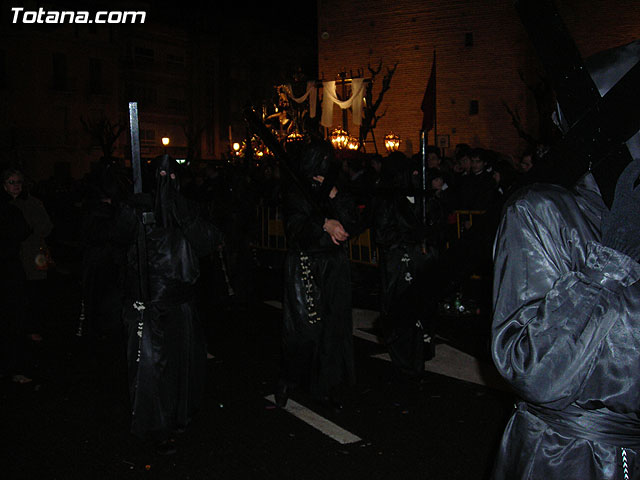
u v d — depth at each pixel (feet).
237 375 18.71
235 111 168.86
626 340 4.70
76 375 19.19
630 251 4.63
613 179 4.63
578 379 4.67
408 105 81.71
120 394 17.47
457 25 78.13
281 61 179.63
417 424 14.66
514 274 5.00
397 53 82.07
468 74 77.97
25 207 21.99
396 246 17.29
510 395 16.26
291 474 12.45
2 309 18.25
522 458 5.31
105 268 20.12
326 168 14.51
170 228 13.30
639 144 4.70
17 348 18.40
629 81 4.25
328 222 13.91
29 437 14.55
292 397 16.72
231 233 26.96
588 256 4.73
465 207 27.73
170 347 13.26
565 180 4.81
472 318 23.81
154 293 13.20
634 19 67.87
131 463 13.12
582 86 4.59
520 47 75.05
